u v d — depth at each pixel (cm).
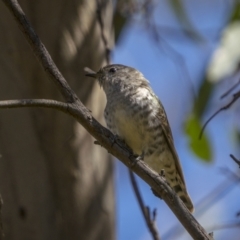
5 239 977
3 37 1012
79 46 1062
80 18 1066
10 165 995
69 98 712
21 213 989
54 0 1048
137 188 981
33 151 1005
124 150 742
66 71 1048
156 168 1123
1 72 1004
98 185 1056
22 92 1002
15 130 1000
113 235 1074
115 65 1110
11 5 707
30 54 1005
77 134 1035
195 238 704
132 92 1072
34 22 1044
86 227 1034
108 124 1084
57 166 1022
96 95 1094
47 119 1019
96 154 1058
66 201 1023
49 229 1001
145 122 1067
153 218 933
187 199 1117
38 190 1003
